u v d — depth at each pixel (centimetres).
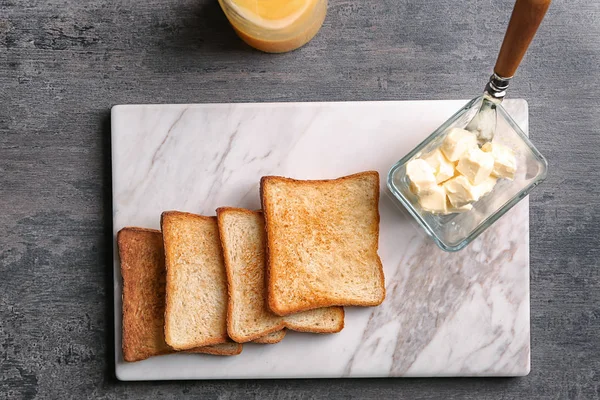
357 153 78
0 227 80
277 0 72
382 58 80
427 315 78
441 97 80
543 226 79
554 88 80
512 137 74
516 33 65
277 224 76
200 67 80
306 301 76
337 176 78
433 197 73
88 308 80
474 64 80
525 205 78
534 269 79
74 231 80
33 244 80
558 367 79
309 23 75
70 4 80
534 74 80
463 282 78
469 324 78
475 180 72
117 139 79
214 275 77
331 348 78
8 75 80
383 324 78
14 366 80
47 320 80
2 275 80
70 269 80
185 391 79
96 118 80
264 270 77
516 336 78
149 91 80
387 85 80
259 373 78
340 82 80
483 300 78
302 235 76
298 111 79
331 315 77
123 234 77
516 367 78
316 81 80
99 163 80
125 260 77
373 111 78
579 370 79
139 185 79
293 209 76
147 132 79
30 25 80
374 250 77
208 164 79
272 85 80
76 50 80
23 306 80
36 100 80
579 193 79
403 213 78
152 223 79
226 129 79
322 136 78
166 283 76
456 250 74
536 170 74
